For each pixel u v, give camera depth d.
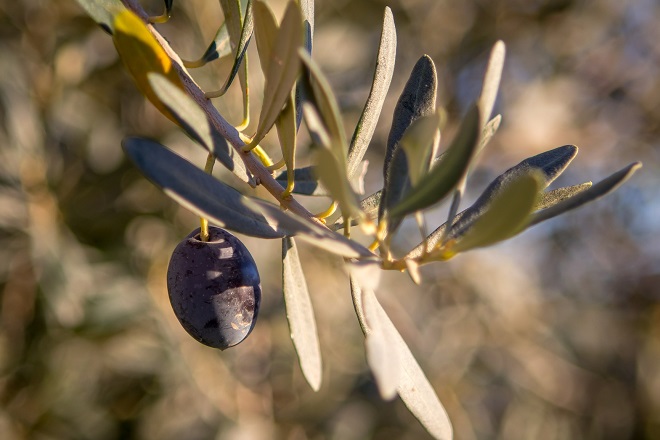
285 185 0.17
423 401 0.15
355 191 0.17
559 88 0.71
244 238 0.47
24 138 0.44
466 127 0.12
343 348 0.54
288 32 0.14
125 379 0.52
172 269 0.17
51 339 0.48
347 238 0.14
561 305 0.72
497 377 0.63
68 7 0.45
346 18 0.59
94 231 0.49
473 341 0.61
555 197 0.16
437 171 0.13
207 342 0.17
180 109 0.14
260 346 0.51
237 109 0.44
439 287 0.62
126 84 0.49
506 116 0.68
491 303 0.61
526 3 0.70
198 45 0.46
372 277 0.13
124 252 0.48
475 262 0.62
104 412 0.51
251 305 0.17
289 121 0.16
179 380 0.49
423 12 0.64
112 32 0.16
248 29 0.17
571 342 0.70
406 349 0.15
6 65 0.43
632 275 0.78
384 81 0.17
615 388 0.72
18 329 0.47
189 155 0.45
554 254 0.75
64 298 0.43
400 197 0.15
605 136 0.73
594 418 0.70
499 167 0.68
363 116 0.17
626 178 0.13
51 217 0.45
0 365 0.47
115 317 0.45
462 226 0.16
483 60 0.70
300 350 0.15
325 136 0.13
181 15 0.47
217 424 0.49
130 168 0.49
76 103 0.47
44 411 0.48
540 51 0.73
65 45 0.46
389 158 0.16
